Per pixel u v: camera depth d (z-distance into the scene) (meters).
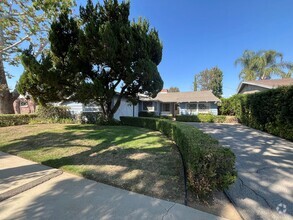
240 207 2.63
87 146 6.01
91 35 8.95
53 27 8.98
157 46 11.84
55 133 8.47
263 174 3.86
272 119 8.68
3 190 3.04
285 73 21.83
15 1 8.62
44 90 9.47
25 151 5.68
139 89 11.34
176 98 22.94
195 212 2.47
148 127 10.75
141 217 2.33
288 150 5.84
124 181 3.42
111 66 10.26
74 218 2.30
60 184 3.33
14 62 12.32
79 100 10.30
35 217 2.32
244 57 24.23
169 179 3.45
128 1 10.52
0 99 13.04
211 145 3.17
